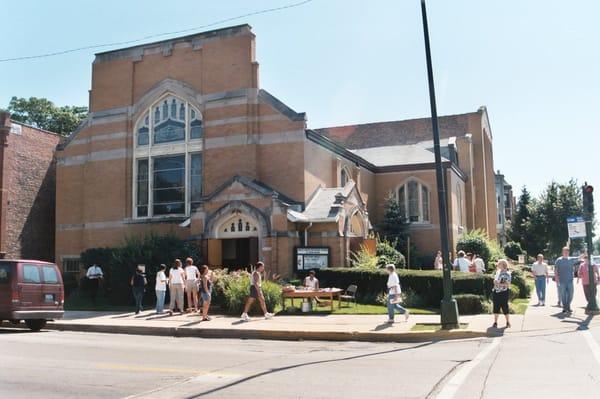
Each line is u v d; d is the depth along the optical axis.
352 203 26.33
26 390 8.07
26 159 32.22
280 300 20.02
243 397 7.61
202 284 18.12
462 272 21.53
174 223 27.94
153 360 10.86
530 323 15.84
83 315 20.50
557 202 60.12
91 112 30.55
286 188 26.02
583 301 22.36
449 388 8.05
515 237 66.25
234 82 27.42
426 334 14.50
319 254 23.75
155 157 29.14
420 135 48.00
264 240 23.67
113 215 29.33
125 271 23.69
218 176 27.17
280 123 26.47
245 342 14.52
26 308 16.61
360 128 50.06
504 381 8.52
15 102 54.00
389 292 16.88
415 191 35.94
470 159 42.56
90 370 9.65
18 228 31.38
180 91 28.58
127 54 30.03
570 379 8.59
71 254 30.23
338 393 7.79
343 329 15.37
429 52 15.92
